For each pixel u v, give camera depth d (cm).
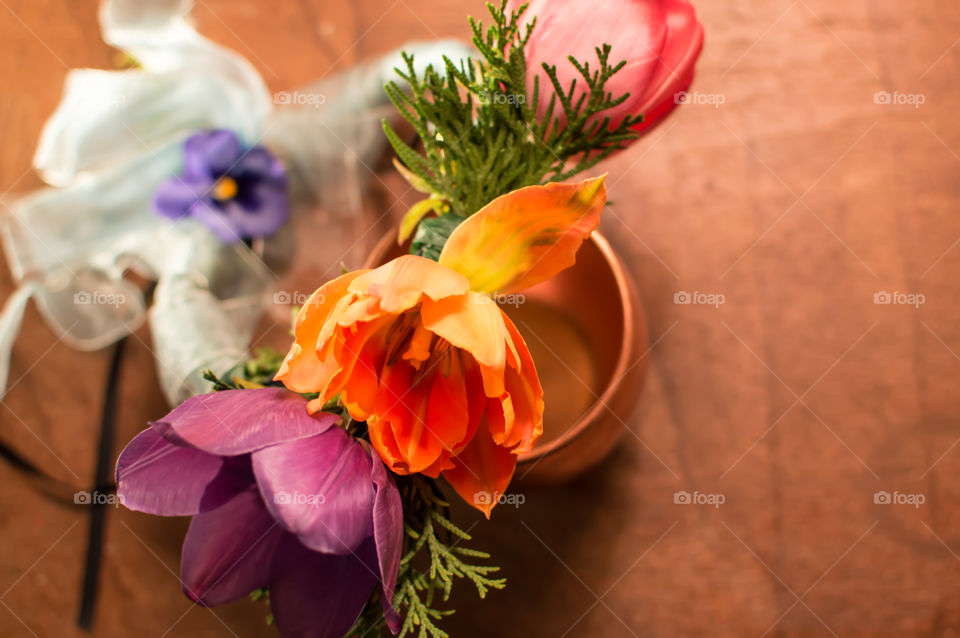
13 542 53
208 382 45
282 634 35
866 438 51
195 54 48
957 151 52
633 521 51
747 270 52
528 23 36
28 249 49
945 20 52
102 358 53
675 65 36
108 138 48
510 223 32
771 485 51
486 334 31
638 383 44
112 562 52
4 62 54
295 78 53
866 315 51
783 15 52
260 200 50
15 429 53
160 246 50
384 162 51
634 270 52
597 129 38
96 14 54
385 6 53
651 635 51
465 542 51
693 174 52
